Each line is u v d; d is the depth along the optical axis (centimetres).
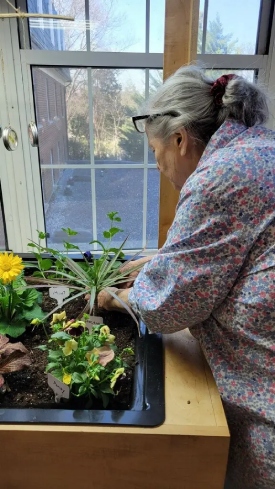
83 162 148
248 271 65
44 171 148
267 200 62
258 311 65
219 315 70
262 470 70
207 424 62
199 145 73
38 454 63
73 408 68
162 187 121
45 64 132
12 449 62
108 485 66
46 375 77
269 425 68
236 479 77
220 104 70
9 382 75
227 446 61
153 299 70
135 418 63
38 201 150
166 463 63
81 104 139
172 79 73
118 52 132
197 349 83
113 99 140
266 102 74
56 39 131
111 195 154
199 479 64
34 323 84
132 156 148
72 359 71
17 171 144
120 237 160
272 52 135
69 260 102
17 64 131
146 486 66
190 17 103
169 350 82
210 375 75
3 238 155
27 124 138
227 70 137
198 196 64
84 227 158
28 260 121
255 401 69
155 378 73
